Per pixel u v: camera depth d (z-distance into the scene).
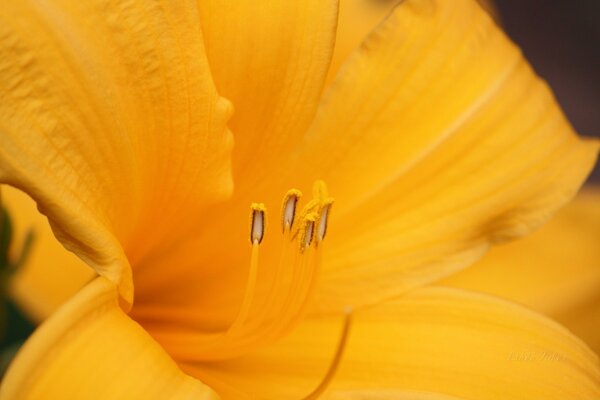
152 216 0.23
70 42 0.20
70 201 0.20
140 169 0.22
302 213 0.22
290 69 0.23
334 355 0.23
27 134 0.20
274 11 0.22
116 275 0.20
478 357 0.23
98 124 0.20
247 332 0.23
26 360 0.19
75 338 0.19
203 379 0.23
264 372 0.23
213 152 0.22
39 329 0.19
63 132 0.20
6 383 0.19
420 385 0.23
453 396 0.22
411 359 0.23
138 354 0.20
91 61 0.20
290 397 0.23
